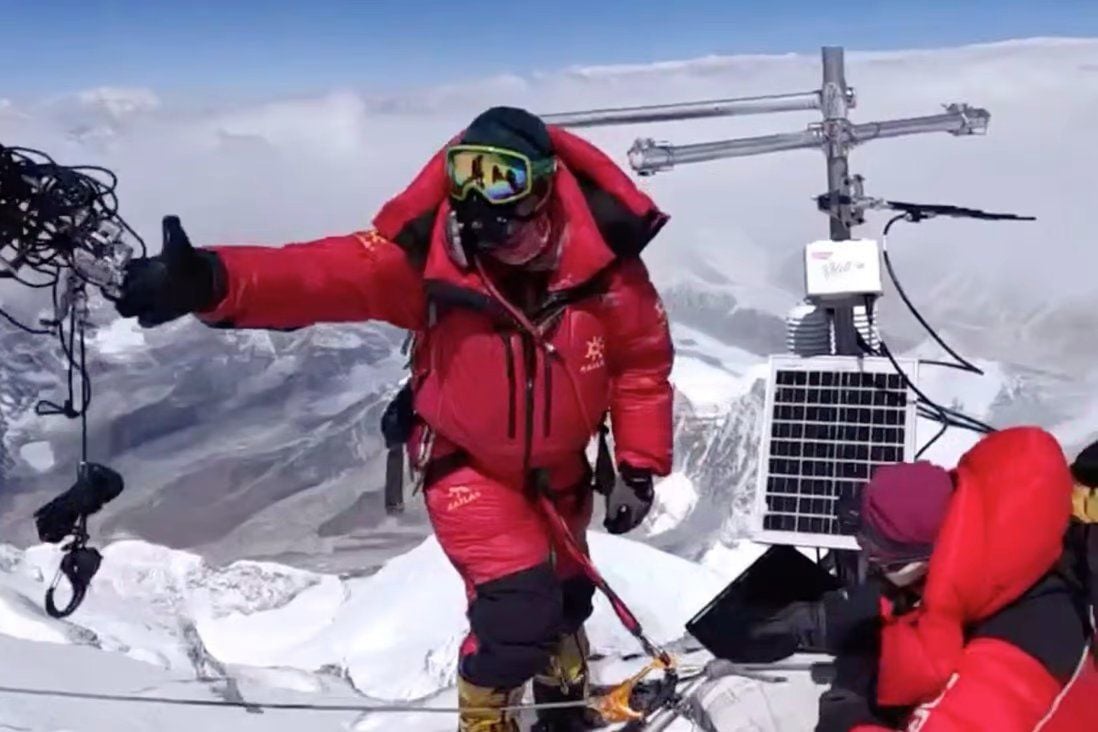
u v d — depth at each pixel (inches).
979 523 122.5
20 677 214.8
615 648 231.5
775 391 192.9
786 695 173.0
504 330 146.3
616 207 146.4
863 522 136.5
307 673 266.5
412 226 145.9
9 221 129.3
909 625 127.5
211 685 229.1
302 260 142.4
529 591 151.3
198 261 134.7
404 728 199.2
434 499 155.6
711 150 208.7
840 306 201.5
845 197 205.6
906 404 187.6
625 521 160.4
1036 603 124.0
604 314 150.0
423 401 152.7
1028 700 119.8
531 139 139.1
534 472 152.7
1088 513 131.0
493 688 156.6
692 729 175.6
